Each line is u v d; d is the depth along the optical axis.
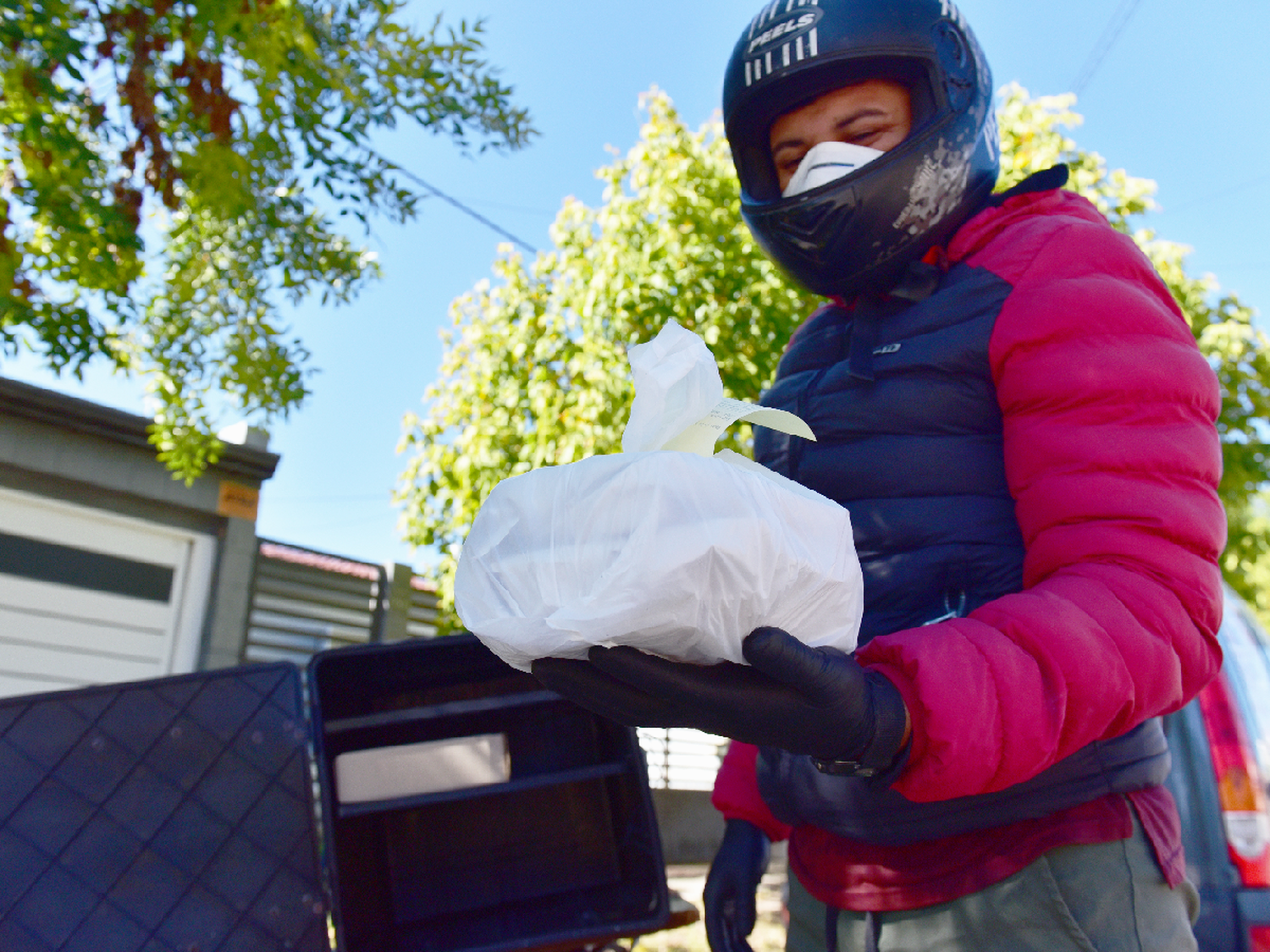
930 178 1.10
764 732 0.69
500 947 1.29
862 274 1.14
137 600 6.51
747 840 1.29
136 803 1.27
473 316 6.87
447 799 1.35
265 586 7.05
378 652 1.39
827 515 0.72
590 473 0.66
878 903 1.00
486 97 3.57
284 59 3.26
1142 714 0.78
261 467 7.01
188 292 3.89
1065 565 0.85
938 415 1.03
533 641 0.66
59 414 6.14
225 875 1.26
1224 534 0.87
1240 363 6.90
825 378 1.14
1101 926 0.89
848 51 1.10
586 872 1.44
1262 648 2.91
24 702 1.27
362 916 1.34
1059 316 0.93
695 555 0.61
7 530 6.01
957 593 0.99
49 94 2.79
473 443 6.41
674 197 5.43
